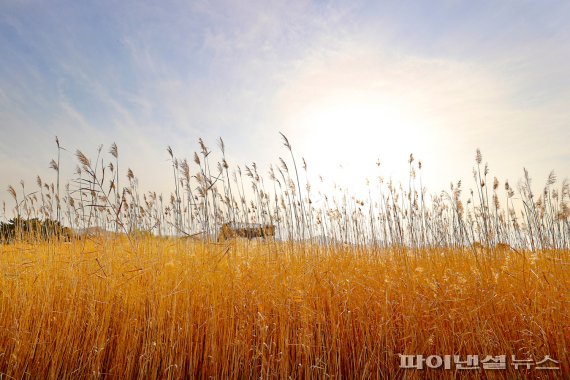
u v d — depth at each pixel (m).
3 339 3.85
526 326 3.48
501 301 3.70
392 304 3.86
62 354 3.63
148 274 4.29
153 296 3.93
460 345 3.39
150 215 6.00
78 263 4.55
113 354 3.86
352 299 3.98
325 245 5.63
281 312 3.71
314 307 3.97
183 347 3.64
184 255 4.75
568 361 3.20
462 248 5.48
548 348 3.26
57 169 5.30
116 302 4.08
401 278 4.10
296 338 3.72
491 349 3.35
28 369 3.61
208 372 3.62
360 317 3.76
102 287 4.20
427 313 3.64
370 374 3.42
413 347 3.43
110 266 4.40
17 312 3.98
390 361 3.51
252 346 3.69
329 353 3.54
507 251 4.68
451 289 3.77
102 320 3.78
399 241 5.72
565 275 3.93
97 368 3.50
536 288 3.69
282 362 3.43
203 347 3.86
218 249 4.73
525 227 5.23
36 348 3.74
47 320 3.96
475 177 5.50
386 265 4.71
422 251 5.46
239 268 4.32
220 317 3.87
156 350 3.62
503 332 3.59
